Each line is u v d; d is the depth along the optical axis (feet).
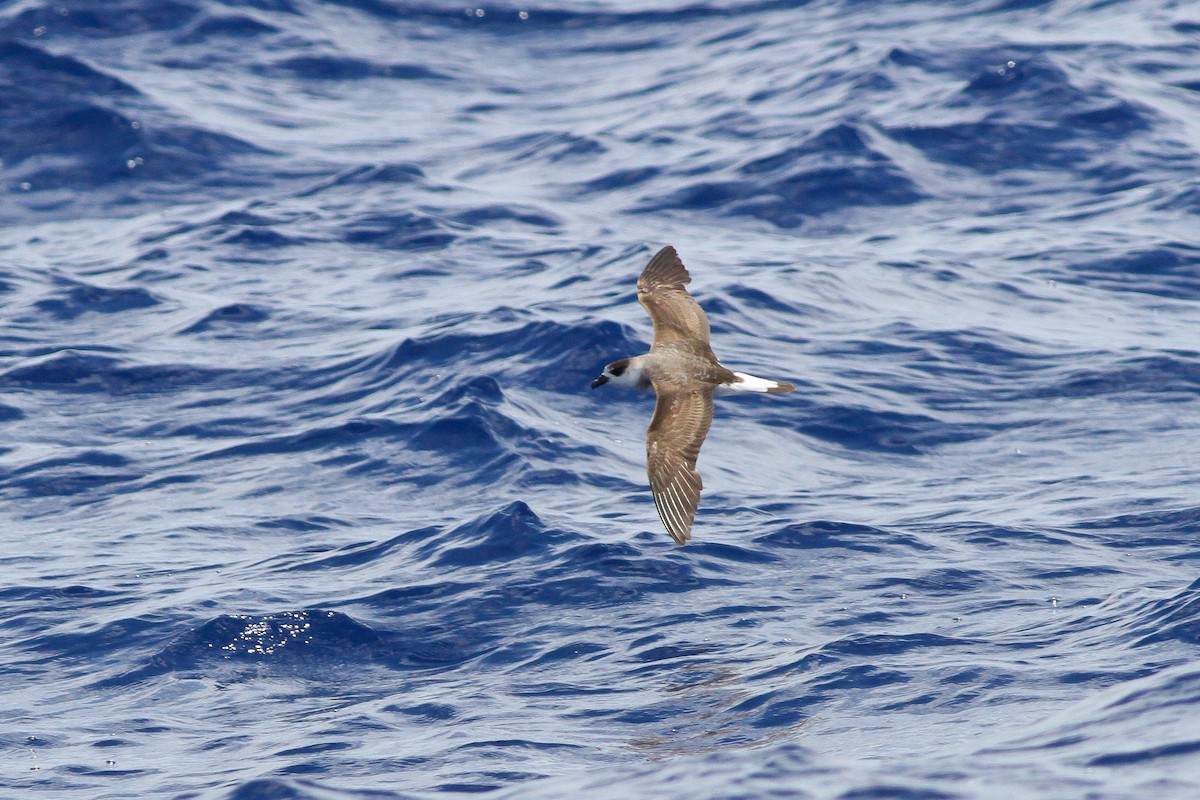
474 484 101.14
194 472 106.52
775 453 105.81
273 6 258.37
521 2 273.54
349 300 143.64
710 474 100.99
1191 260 144.15
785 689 67.31
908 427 110.22
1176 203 158.51
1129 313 132.98
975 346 124.88
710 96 212.64
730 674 70.18
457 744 64.54
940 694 64.80
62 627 81.66
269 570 88.43
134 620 81.35
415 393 116.67
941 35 222.07
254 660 76.89
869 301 135.54
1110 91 186.80
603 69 240.94
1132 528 87.86
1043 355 122.83
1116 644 68.54
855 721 63.05
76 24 243.19
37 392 122.72
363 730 67.62
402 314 137.28
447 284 147.13
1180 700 55.21
